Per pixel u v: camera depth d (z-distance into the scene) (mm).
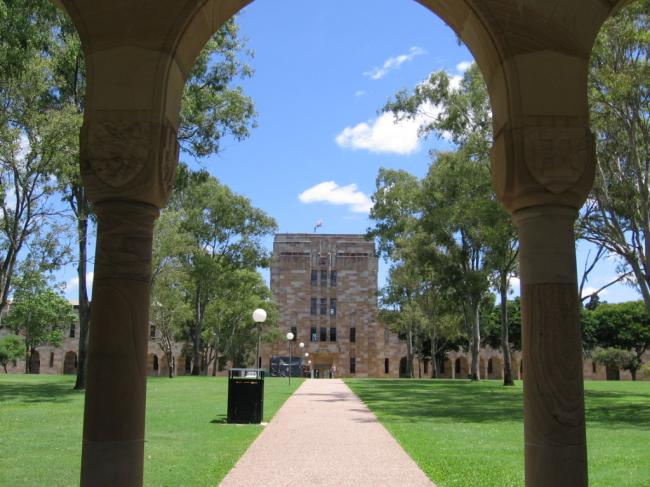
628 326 76688
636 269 22312
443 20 7289
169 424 14820
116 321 5734
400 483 8344
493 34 6145
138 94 5996
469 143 30469
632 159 21859
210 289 55688
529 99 6023
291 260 87438
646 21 19297
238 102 25391
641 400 26016
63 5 6219
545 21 6137
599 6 6223
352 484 8266
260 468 9320
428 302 58531
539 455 5617
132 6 6113
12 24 19484
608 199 22453
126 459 5586
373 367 84812
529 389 5789
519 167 5945
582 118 6031
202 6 6211
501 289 39781
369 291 86688
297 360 75125
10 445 11398
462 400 24938
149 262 6043
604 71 19750
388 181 50125
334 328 85875
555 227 5941
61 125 22547
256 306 60781
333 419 16344
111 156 5867
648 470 9594
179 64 6395
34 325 72188
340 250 87812
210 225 53156
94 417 5598
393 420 16359
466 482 8383
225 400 22797
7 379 45375
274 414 17578
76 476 8703
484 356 88562
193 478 8562
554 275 5855
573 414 5629
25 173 23062
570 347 5738
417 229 44062
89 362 5723
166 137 6051
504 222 30750
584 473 5562
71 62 24406
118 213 5906
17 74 21109
